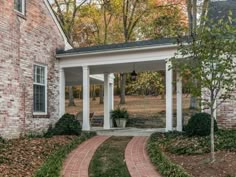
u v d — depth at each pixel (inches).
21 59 489.7
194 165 323.3
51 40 575.8
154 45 519.2
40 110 545.3
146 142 470.0
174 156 374.3
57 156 354.3
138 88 1263.5
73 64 589.0
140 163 341.7
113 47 552.7
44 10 554.3
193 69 321.4
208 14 601.9
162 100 1296.8
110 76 775.1
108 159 361.1
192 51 327.3
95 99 1497.3
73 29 1168.8
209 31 315.9
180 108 527.8
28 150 383.2
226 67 316.2
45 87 555.8
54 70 583.5
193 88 334.3
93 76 747.4
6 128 450.9
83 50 572.1
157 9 1028.5
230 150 374.3
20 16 487.8
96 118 848.9
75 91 1617.9
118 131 604.4
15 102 472.7
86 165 333.4
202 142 410.6
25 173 293.9
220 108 502.0
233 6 612.1
